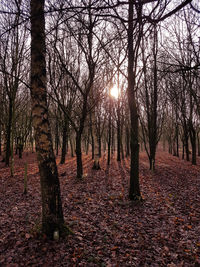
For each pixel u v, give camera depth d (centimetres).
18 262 310
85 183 859
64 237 377
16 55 877
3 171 1130
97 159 1230
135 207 572
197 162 1673
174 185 840
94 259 327
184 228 446
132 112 619
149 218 500
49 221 372
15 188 768
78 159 929
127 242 388
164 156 2320
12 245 354
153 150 1160
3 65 1024
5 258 317
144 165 1448
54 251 340
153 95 1128
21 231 404
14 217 480
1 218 472
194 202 620
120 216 509
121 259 334
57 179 376
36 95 350
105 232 423
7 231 404
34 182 868
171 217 506
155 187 807
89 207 566
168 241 393
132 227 450
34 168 1242
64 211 532
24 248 344
